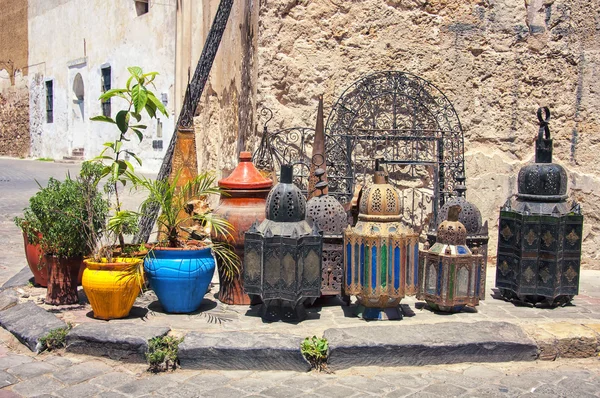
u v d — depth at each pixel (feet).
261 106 20.94
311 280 14.93
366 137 21.26
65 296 16.40
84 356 13.82
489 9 21.75
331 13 21.12
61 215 15.56
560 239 16.71
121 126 17.06
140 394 12.00
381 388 12.45
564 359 14.19
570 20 21.93
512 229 17.24
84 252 16.19
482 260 16.78
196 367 13.26
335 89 21.24
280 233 14.71
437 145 21.54
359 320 15.42
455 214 15.96
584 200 22.11
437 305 16.20
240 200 16.51
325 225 16.06
